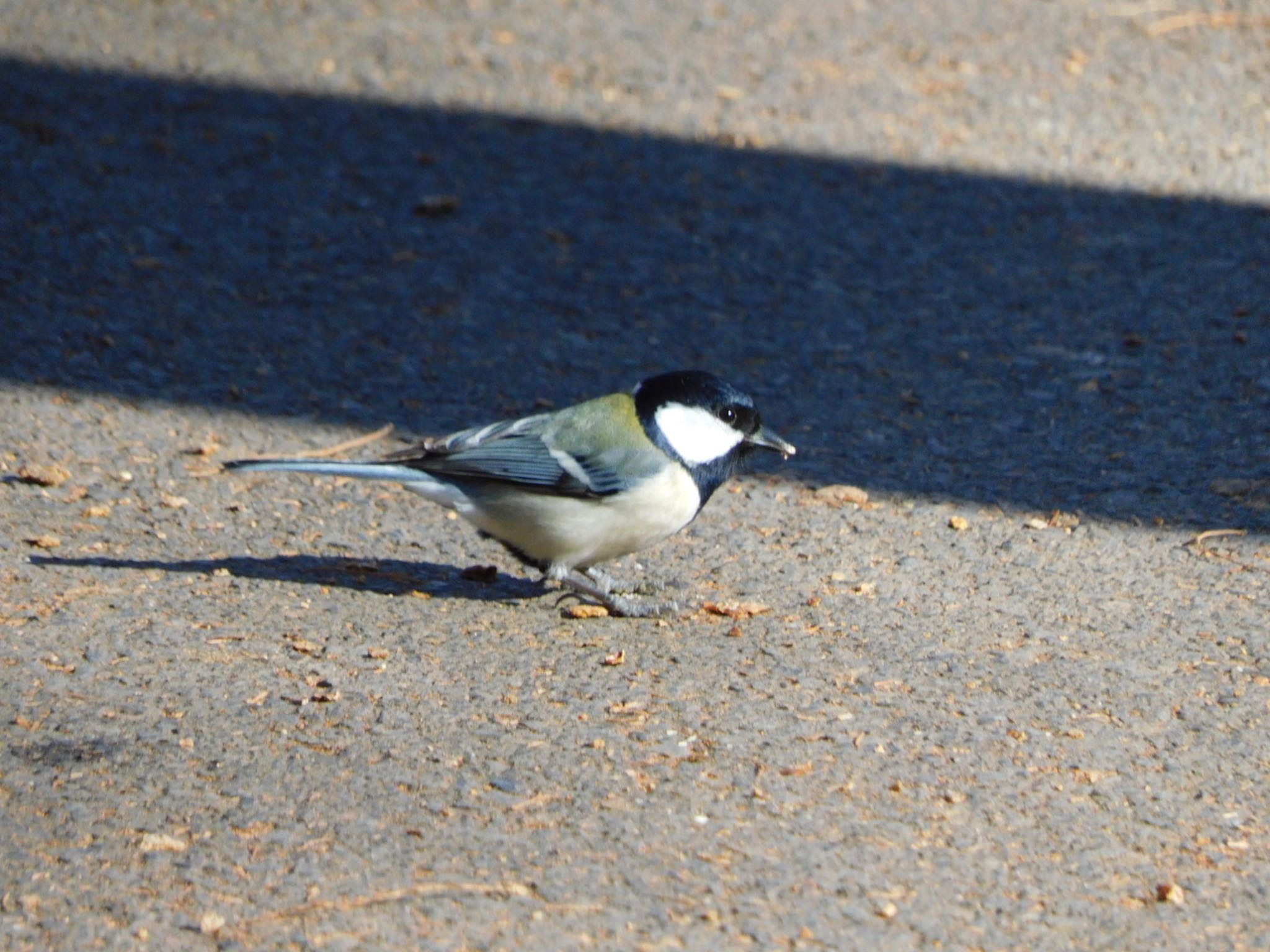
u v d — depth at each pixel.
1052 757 7.93
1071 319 14.80
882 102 19.38
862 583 10.18
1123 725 8.28
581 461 9.33
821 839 7.11
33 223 15.73
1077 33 21.50
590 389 13.38
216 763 7.61
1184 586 10.09
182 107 18.59
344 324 14.44
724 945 6.31
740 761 7.79
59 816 7.09
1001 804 7.47
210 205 16.52
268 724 8.02
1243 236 16.39
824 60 20.45
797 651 9.15
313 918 6.42
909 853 7.02
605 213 16.83
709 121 18.81
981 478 11.89
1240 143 18.53
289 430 12.39
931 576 10.29
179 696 8.27
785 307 15.07
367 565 10.41
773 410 13.08
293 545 10.64
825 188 17.42
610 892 6.65
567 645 9.21
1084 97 19.62
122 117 18.28
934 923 6.52
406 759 7.71
